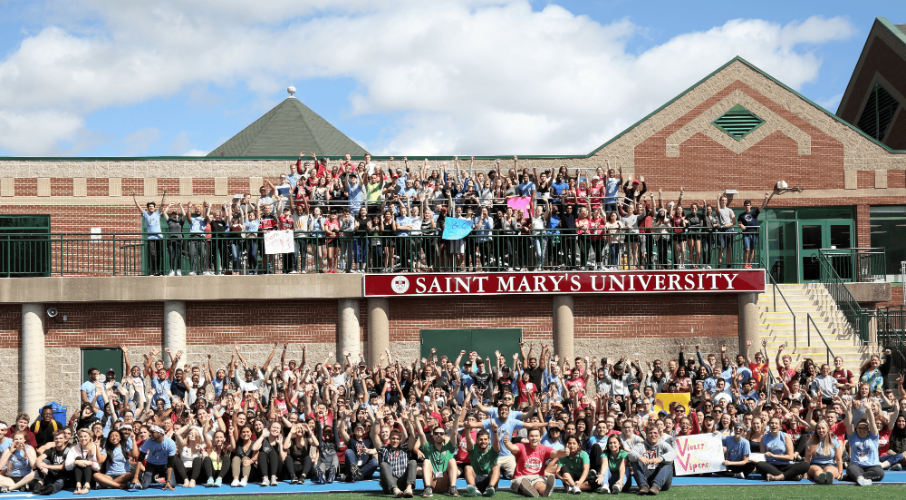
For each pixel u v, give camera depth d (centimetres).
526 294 1991
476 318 2022
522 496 1284
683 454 1406
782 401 1566
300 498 1283
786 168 2516
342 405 1454
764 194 2509
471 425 1338
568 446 1317
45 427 1488
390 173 2144
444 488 1319
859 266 2484
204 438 1388
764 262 2522
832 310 2195
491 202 2131
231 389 1714
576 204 2044
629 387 1766
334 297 1959
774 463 1423
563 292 1986
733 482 1391
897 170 2519
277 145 2791
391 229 1980
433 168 2500
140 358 1977
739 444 1420
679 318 2042
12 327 1980
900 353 2066
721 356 1966
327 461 1411
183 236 2006
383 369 1808
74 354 1978
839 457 1384
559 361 2006
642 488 1288
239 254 2017
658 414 1460
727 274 2006
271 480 1395
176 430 1402
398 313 2008
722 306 2048
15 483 1350
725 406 1508
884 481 1375
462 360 2012
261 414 1512
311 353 1992
